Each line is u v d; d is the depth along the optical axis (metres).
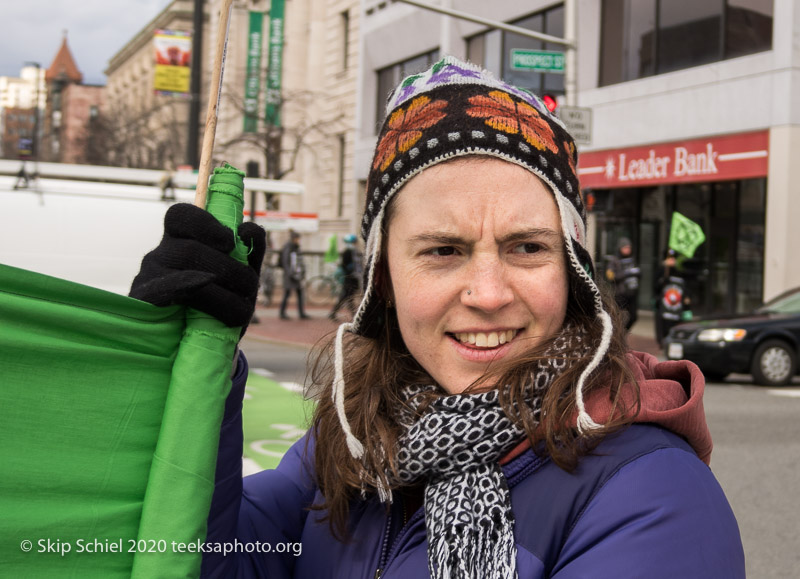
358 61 25.83
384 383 1.29
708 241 16.61
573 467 1.05
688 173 15.80
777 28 14.04
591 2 17.69
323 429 1.34
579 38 17.89
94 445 1.08
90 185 6.56
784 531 4.38
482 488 1.09
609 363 1.12
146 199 6.66
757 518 4.61
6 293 1.05
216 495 1.19
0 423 1.05
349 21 26.88
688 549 0.97
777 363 9.91
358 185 25.70
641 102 16.66
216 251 1.10
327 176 27.89
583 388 1.10
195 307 1.09
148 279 1.10
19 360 1.06
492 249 1.12
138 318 1.08
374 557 1.22
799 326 9.98
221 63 1.15
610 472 1.04
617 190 18.70
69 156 49.38
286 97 25.95
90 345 1.08
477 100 1.12
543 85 18.77
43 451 1.06
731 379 10.71
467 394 1.12
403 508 1.24
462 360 1.15
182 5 49.75
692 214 16.95
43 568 1.05
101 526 1.07
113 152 36.81
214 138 1.15
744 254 15.80
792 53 13.87
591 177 18.02
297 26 31.80
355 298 1.54
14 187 6.36
